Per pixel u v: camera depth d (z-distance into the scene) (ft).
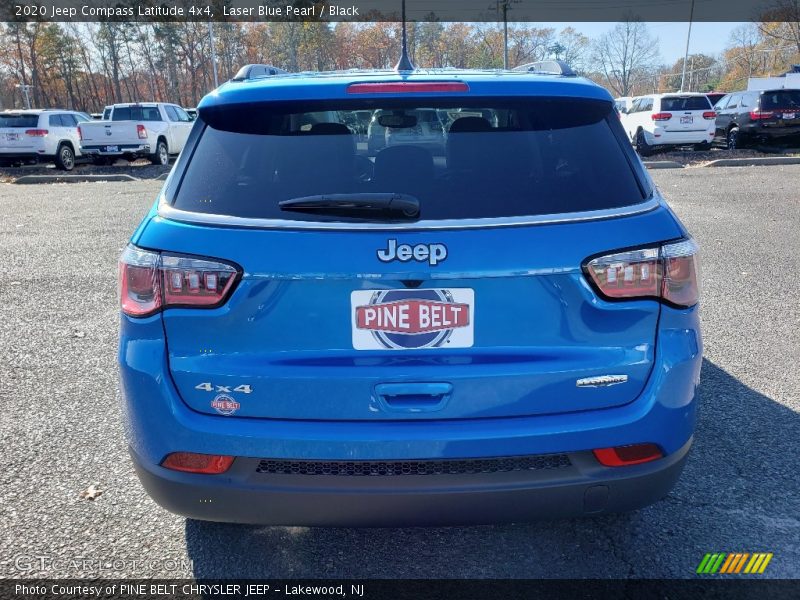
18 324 18.17
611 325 7.02
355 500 6.98
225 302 6.86
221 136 7.79
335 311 6.81
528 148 7.55
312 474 7.06
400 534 9.25
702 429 11.96
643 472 7.24
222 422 7.04
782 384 13.83
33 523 9.43
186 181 7.52
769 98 61.36
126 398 7.34
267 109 7.80
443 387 6.88
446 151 7.49
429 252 6.69
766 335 16.63
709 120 62.54
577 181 7.30
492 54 210.59
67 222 34.65
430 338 6.86
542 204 7.07
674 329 7.24
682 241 7.23
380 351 6.87
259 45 239.30
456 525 7.23
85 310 19.39
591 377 7.02
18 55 250.16
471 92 7.65
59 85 273.33
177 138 72.54
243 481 7.11
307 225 6.84
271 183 7.27
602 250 6.88
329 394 6.91
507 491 7.00
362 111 7.72
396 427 6.91
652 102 64.34
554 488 7.06
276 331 6.88
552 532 9.20
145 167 67.41
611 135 7.84
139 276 7.10
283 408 6.98
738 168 53.67
